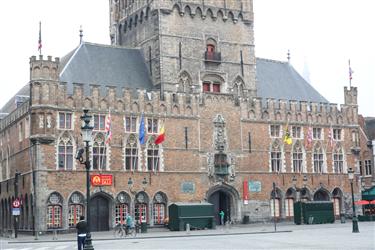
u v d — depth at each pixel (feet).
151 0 248.32
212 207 220.64
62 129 212.23
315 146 269.44
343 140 279.08
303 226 220.84
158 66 242.37
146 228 203.10
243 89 259.80
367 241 129.49
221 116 246.27
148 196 225.76
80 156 113.19
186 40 248.73
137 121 227.40
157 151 230.48
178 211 213.66
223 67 256.11
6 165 252.01
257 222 248.73
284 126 261.44
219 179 241.96
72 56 233.96
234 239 149.59
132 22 264.72
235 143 247.91
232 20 261.85
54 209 209.26
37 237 182.60
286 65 295.69
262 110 256.73
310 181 265.54
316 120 271.28
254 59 264.93
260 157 253.44
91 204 216.74
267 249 112.27
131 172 223.51
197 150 238.68
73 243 155.94
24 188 221.46
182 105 237.86
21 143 227.81
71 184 212.02
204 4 254.27
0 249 134.00
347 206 276.21
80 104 216.33
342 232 170.60
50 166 208.85
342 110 280.51
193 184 236.02
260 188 251.60
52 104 210.38
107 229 218.18
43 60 210.79
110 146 220.23
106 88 223.10
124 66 245.04
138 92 229.04
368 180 321.93
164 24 244.42
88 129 103.19
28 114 218.18
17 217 228.02
